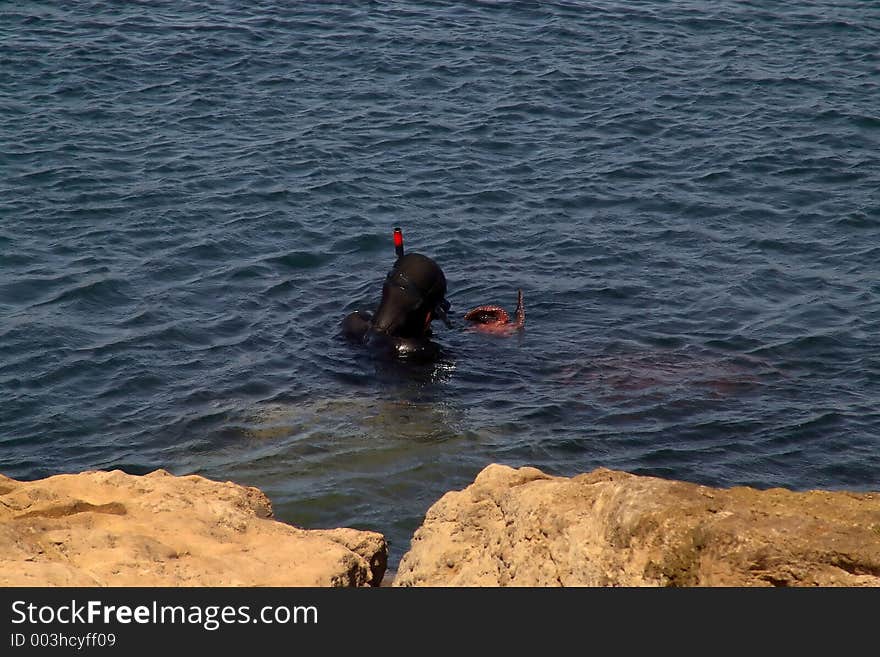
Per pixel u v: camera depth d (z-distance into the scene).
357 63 39.34
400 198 30.14
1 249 26.20
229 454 18.36
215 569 11.02
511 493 11.59
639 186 31.27
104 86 36.34
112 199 29.12
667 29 43.66
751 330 23.73
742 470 18.27
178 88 36.56
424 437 19.03
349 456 18.27
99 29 41.03
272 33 41.66
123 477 13.27
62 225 27.62
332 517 16.30
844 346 23.02
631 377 21.67
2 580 10.18
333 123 34.59
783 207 30.12
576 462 18.39
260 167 31.41
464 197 30.36
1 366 21.23
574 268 26.81
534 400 20.69
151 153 31.95
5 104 34.50
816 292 25.61
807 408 20.36
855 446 19.06
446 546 11.83
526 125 35.09
